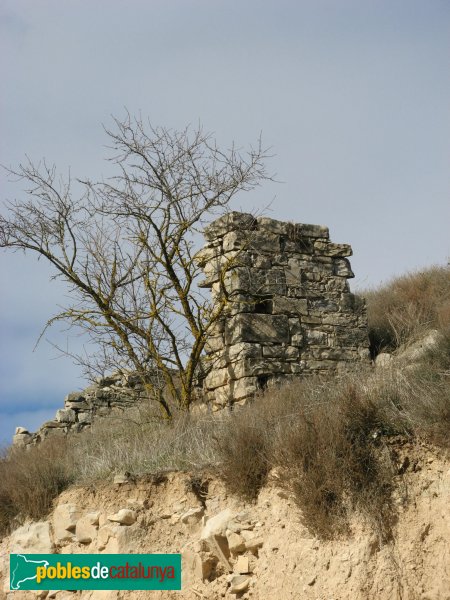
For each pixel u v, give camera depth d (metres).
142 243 15.19
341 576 9.48
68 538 11.98
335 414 10.52
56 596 11.79
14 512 12.77
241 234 15.46
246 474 10.80
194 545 10.77
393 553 9.41
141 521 11.39
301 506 9.96
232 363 14.97
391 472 9.80
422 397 10.33
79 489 12.20
